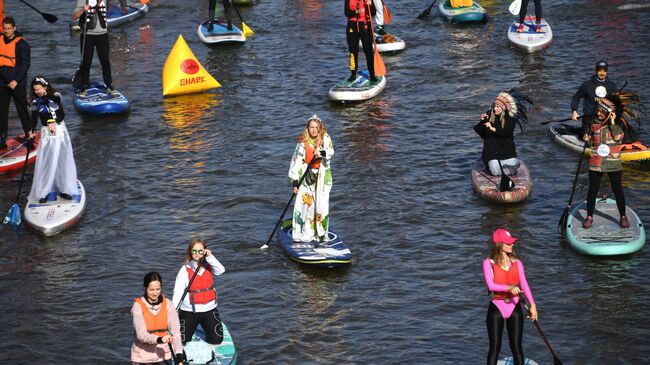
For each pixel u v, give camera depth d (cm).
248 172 6184
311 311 4347
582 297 4388
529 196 5597
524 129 6850
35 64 9025
